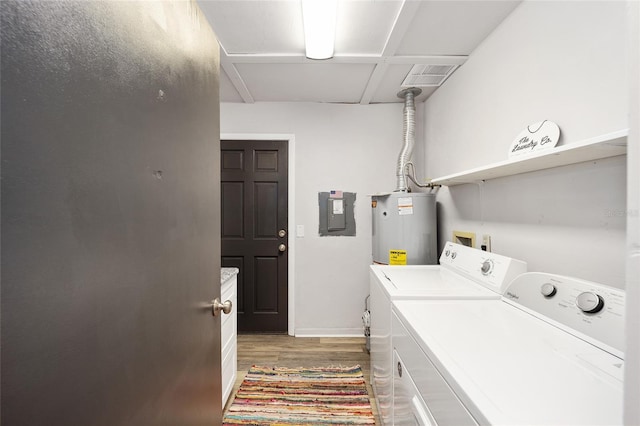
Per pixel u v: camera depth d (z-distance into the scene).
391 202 2.29
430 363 0.82
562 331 0.93
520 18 1.43
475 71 1.84
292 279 2.83
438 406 0.76
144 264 0.59
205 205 0.93
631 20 0.35
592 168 1.07
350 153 2.82
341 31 1.66
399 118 2.80
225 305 1.03
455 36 1.71
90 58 0.45
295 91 2.54
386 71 2.16
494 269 1.38
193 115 0.84
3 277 0.33
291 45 1.81
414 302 1.24
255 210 2.84
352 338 2.77
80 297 0.43
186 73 0.79
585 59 1.08
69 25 0.41
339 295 2.84
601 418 0.54
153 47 0.62
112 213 0.50
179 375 0.75
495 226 1.67
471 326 0.98
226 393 1.78
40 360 0.37
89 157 0.45
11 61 0.33
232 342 1.92
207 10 1.49
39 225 0.37
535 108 1.34
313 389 1.94
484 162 1.75
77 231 0.43
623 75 0.96
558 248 1.23
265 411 1.73
